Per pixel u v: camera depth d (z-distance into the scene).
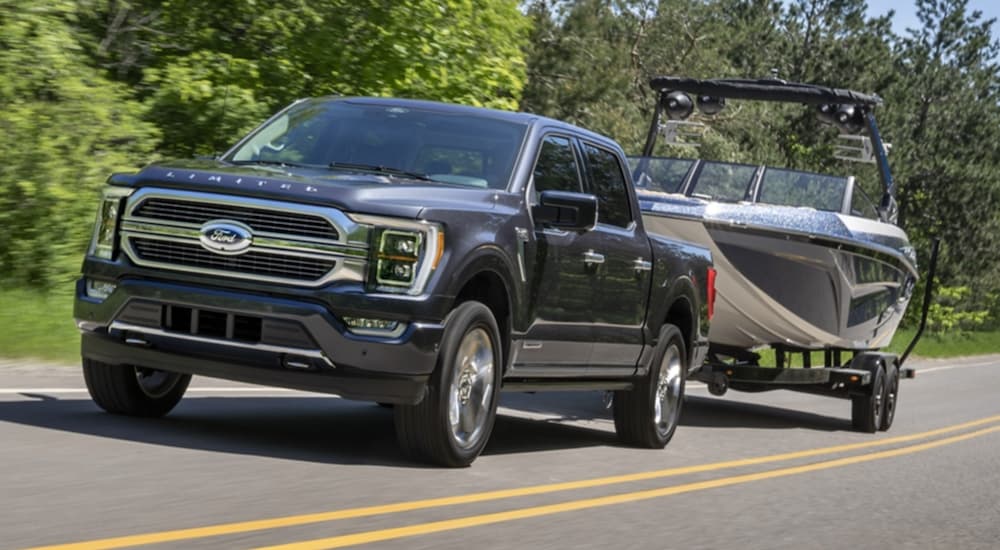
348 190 7.41
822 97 15.70
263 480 6.73
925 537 7.38
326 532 5.64
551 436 10.68
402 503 6.53
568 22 38.88
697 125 16.41
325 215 7.30
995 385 24.70
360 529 5.79
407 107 9.01
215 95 17.33
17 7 15.08
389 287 7.34
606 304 9.34
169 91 16.95
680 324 11.04
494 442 9.73
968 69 62.72
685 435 12.13
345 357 7.27
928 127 58.16
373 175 8.00
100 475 6.36
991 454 12.53
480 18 19.05
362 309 7.27
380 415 10.54
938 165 54.12
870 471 10.46
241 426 8.75
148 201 7.59
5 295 13.22
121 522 5.39
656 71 50.16
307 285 7.29
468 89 18.98
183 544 5.10
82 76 15.56
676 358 10.66
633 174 15.48
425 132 8.73
